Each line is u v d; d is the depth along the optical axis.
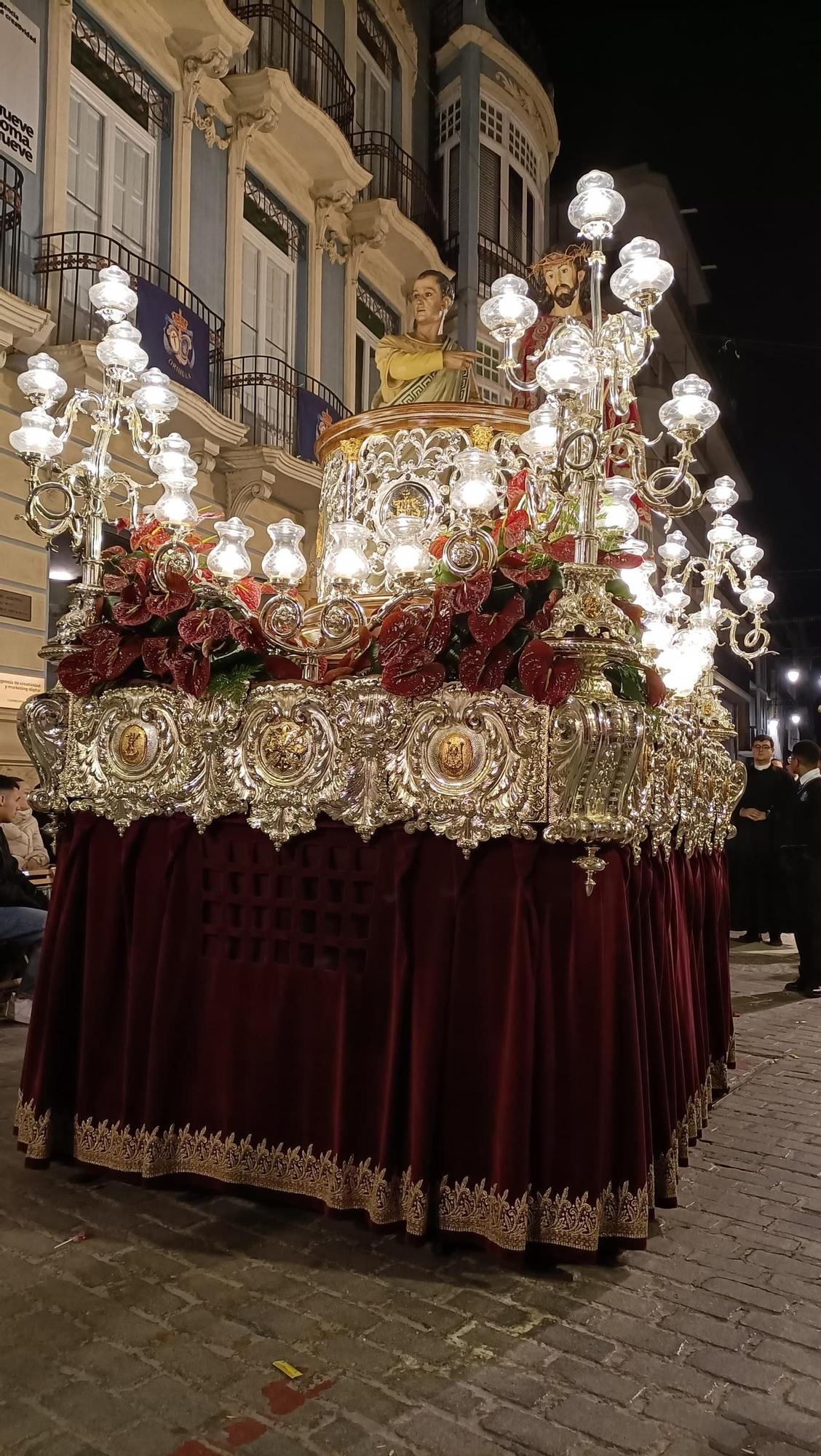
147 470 10.13
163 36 10.91
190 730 3.09
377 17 15.70
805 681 46.00
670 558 4.54
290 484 12.49
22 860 6.86
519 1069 2.57
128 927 3.19
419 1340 2.21
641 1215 2.60
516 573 2.65
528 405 4.09
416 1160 2.66
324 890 2.95
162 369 10.18
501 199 17.45
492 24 17.52
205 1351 2.15
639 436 2.89
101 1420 1.91
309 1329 2.25
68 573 9.31
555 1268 2.59
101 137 10.28
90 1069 3.17
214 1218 2.87
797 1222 2.96
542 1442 1.87
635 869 2.82
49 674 9.02
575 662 2.55
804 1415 1.98
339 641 2.95
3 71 8.79
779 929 9.27
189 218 11.37
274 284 13.41
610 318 2.85
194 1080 3.08
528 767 2.62
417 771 2.76
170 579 3.08
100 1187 3.09
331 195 13.90
